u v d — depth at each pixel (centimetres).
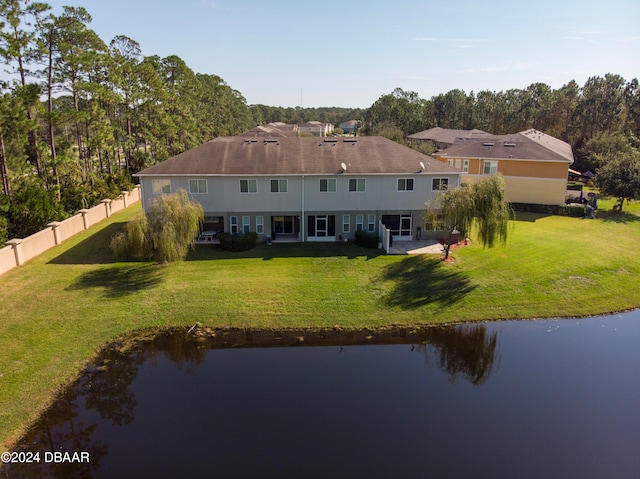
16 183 3488
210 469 1244
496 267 2764
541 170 4278
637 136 6850
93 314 2167
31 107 3512
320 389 1656
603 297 2459
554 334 2125
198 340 2025
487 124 9250
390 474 1227
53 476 1227
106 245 3106
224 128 10506
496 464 1279
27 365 1759
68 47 3803
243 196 3184
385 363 1856
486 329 2161
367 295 2419
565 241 3281
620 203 4266
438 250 3061
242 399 1585
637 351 1980
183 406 1545
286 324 2159
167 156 6197
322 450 1322
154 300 2331
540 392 1664
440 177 3212
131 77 5459
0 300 2238
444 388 1677
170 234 2519
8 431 1421
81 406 1553
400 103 9550
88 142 4500
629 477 1238
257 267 2755
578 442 1383
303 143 3522
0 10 3266
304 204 3228
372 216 3275
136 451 1320
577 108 7212
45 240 2966
